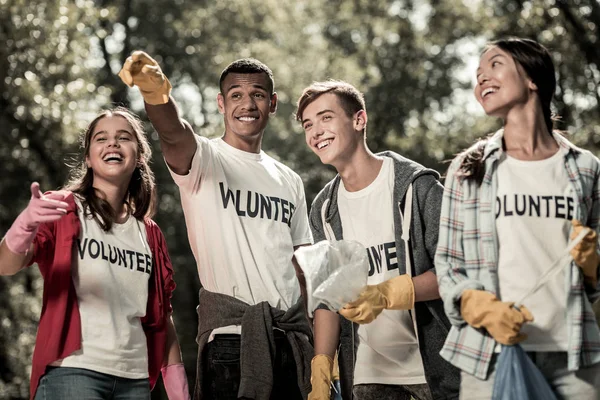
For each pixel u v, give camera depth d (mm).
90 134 4891
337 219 5086
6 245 4371
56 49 16359
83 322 4570
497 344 3996
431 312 4723
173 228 23422
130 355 4660
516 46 4137
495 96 4133
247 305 5160
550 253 4027
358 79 24609
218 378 5156
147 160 5102
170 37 24516
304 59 25125
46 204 4273
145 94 4578
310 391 5168
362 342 5066
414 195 4848
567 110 17000
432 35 23375
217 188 5266
